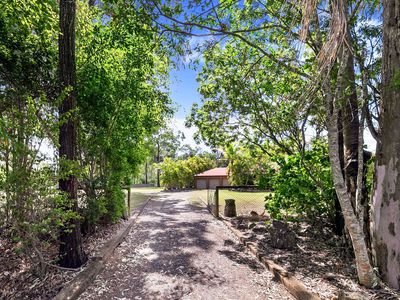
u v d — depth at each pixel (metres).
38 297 2.86
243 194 15.88
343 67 2.90
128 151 7.33
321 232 5.18
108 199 6.38
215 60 5.62
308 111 3.96
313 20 3.02
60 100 3.54
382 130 3.14
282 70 4.83
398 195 2.94
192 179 25.48
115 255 4.60
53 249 4.17
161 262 4.26
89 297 3.02
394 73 3.00
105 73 5.09
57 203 3.37
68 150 3.76
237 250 4.93
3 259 3.66
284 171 5.21
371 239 3.29
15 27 3.70
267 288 3.28
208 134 6.82
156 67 6.57
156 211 10.12
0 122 2.87
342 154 4.60
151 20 3.77
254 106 5.71
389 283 2.97
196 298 3.03
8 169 3.07
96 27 4.81
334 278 3.27
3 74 3.92
